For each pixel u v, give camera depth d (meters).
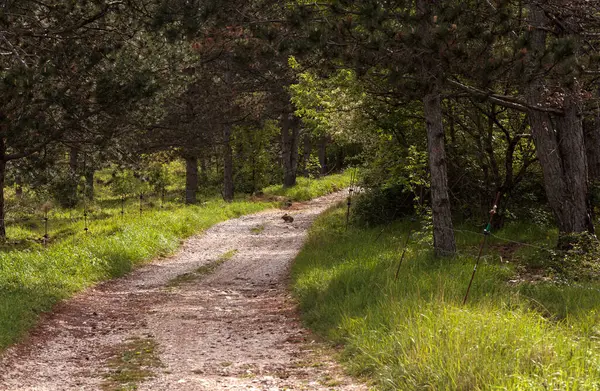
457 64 11.04
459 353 6.10
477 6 11.55
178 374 7.64
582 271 11.43
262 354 8.70
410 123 20.41
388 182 20.47
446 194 13.30
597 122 17.38
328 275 13.25
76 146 20.14
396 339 7.23
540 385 5.18
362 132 20.78
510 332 6.78
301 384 6.91
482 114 18.59
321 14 12.45
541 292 10.12
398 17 11.56
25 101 16.03
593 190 15.94
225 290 14.82
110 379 7.53
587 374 5.63
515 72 10.77
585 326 7.86
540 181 19.08
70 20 17.69
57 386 7.25
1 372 7.86
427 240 15.40
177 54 19.02
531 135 15.10
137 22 18.36
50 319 11.09
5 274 13.37
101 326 11.05
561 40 10.80
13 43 16.94
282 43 11.67
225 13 12.23
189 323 11.07
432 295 9.06
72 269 15.15
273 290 14.55
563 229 13.67
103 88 16.78
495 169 17.75
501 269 12.07
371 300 10.02
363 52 11.48
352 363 7.44
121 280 16.06
